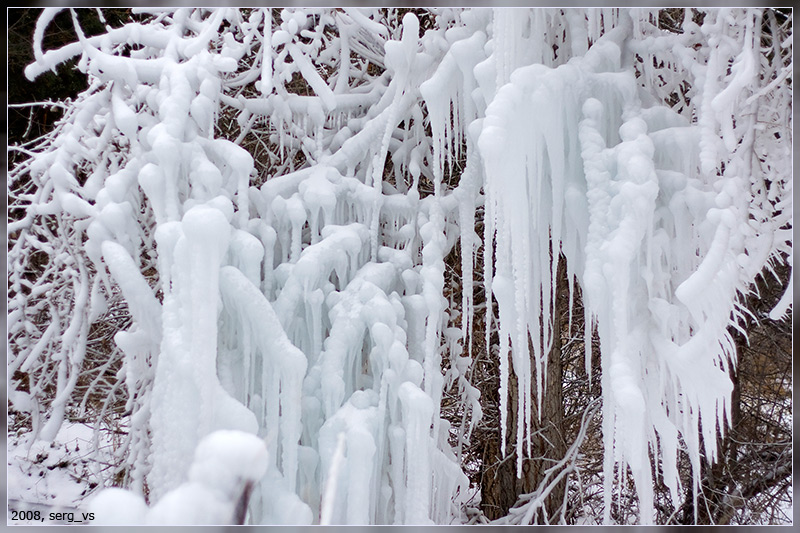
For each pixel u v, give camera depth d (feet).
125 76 10.50
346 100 12.60
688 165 8.91
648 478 8.94
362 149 12.21
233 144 10.80
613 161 8.82
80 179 15.34
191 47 10.66
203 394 8.54
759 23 8.77
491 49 9.93
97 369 15.37
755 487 20.15
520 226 8.99
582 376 21.94
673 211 8.82
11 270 13.47
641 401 8.07
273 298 11.07
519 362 9.35
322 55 13.87
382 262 12.26
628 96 9.45
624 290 8.38
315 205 11.30
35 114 20.68
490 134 8.34
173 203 9.70
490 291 10.36
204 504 2.71
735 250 8.22
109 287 11.38
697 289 7.69
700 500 19.67
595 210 8.79
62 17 20.62
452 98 10.94
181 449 8.55
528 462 16.52
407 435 10.21
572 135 9.45
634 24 10.03
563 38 10.79
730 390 8.21
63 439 24.41
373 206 11.95
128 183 10.49
